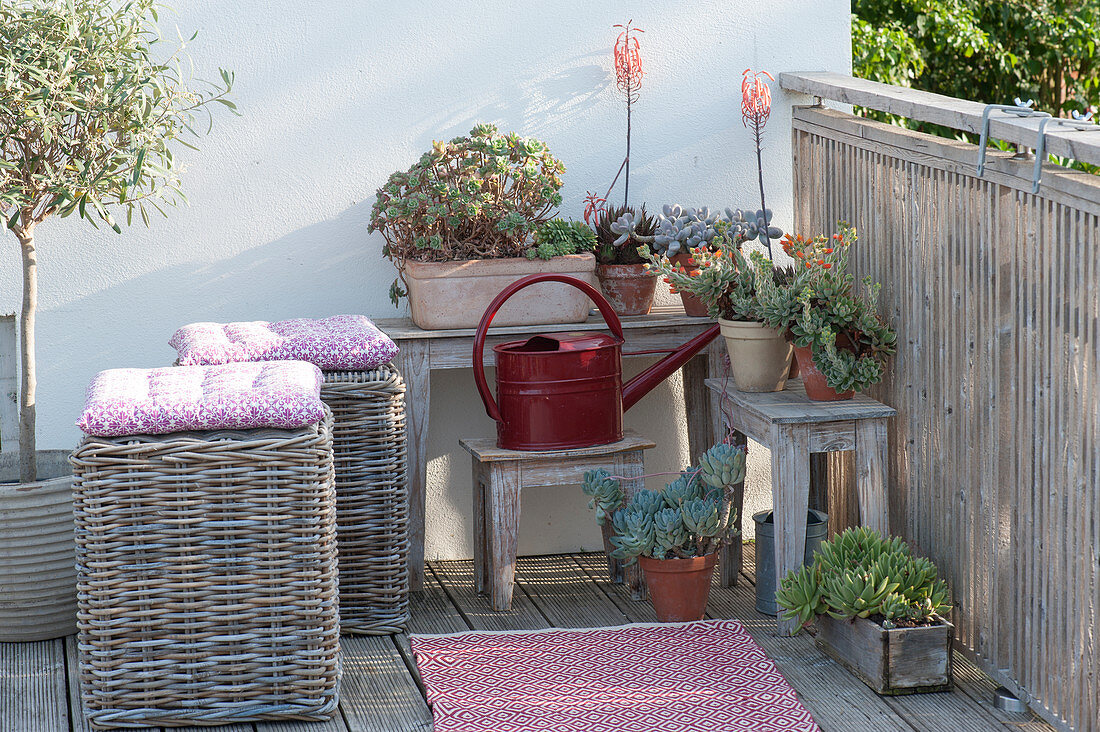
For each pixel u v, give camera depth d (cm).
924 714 278
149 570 269
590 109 403
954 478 305
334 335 326
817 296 328
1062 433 256
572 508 416
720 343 378
